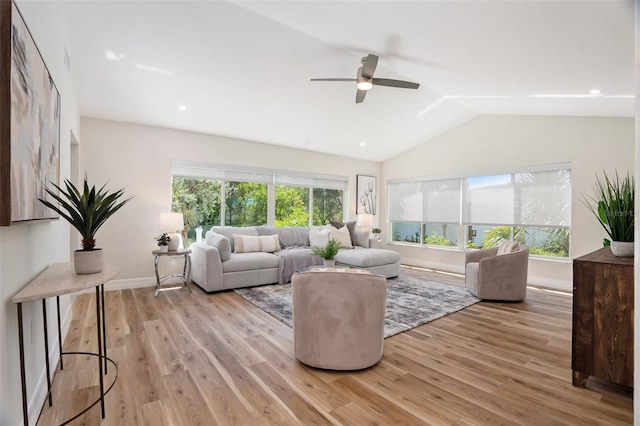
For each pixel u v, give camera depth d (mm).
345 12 2613
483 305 3822
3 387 1315
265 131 5344
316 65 3645
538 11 2088
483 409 1796
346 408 1795
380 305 2291
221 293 4254
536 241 5039
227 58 3398
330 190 6930
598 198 4332
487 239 5648
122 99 3957
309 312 2242
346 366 2197
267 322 3164
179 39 3039
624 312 1902
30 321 1698
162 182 4766
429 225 6625
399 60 3545
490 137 5535
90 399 1870
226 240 4387
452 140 6113
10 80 1273
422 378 2131
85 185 1921
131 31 2891
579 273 2051
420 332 2959
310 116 5004
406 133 6086
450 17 2395
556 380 2117
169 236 4473
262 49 3297
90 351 2486
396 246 7207
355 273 2242
